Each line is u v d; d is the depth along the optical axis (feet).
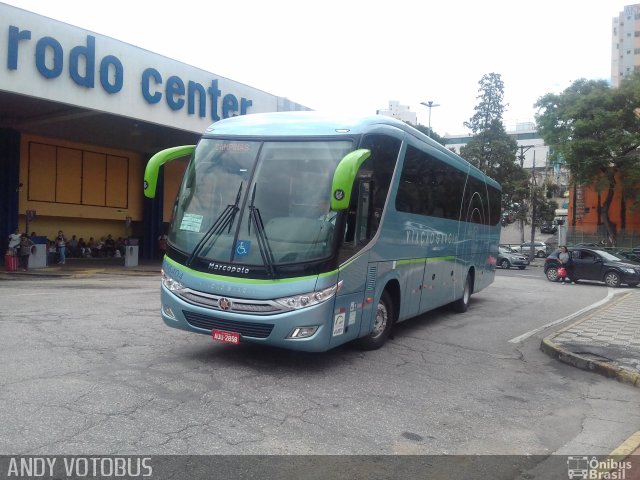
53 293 46.62
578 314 46.24
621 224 160.86
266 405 18.49
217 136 24.57
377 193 25.38
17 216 80.43
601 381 24.67
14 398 17.57
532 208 162.91
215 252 22.07
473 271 44.42
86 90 64.85
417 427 17.63
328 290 21.45
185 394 18.92
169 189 110.01
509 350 30.73
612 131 135.95
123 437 15.11
